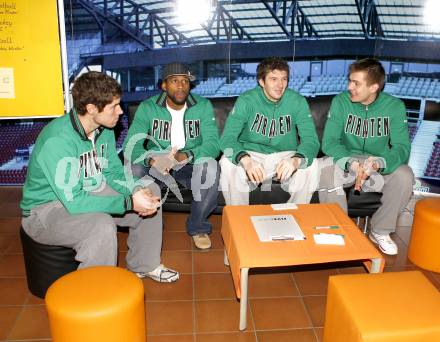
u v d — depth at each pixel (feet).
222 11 10.77
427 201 8.25
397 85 10.98
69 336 4.89
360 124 9.09
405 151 8.73
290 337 6.26
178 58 11.12
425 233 7.82
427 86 10.77
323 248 6.10
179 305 6.95
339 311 5.11
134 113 9.96
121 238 9.22
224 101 10.18
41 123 11.49
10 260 8.25
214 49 11.03
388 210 8.50
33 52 10.37
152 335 6.28
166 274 7.50
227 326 6.48
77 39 10.87
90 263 6.11
